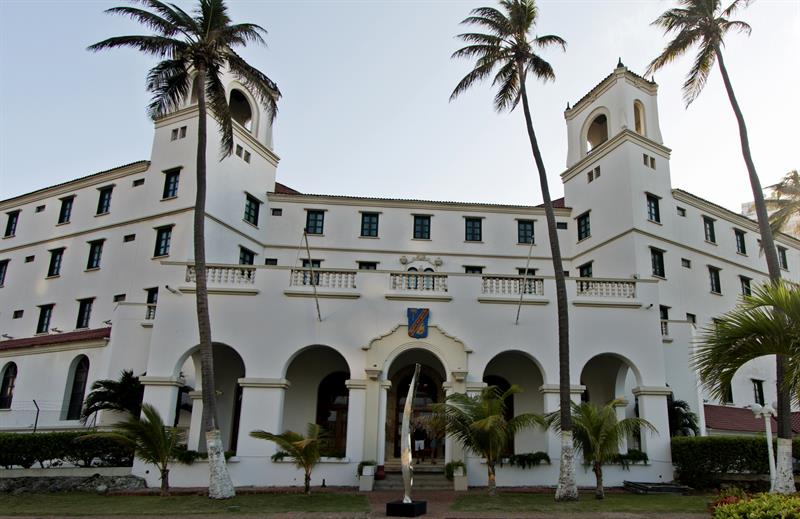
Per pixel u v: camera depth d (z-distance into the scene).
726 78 22.36
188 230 30.91
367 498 18.91
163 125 34.00
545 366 23.59
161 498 18.81
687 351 28.38
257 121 35.50
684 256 34.72
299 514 15.80
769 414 18.59
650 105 36.00
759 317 11.38
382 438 22.44
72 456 22.17
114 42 21.25
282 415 24.05
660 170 34.81
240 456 22.12
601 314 24.38
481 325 23.89
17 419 29.94
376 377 22.92
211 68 22.30
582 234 35.59
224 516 15.54
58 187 38.50
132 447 19.78
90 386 28.44
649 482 22.45
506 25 22.89
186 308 23.73
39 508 17.02
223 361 27.05
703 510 16.31
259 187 34.75
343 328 23.61
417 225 35.25
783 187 33.12
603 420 19.25
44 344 30.75
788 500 9.59
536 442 26.78
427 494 20.00
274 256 34.16
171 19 21.92
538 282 24.62
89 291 34.41
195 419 24.67
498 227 35.50
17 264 38.97
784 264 44.22
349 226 34.84
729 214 39.16
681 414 26.16
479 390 22.92
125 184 35.34
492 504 17.62
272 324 23.56
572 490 18.56
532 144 22.34
